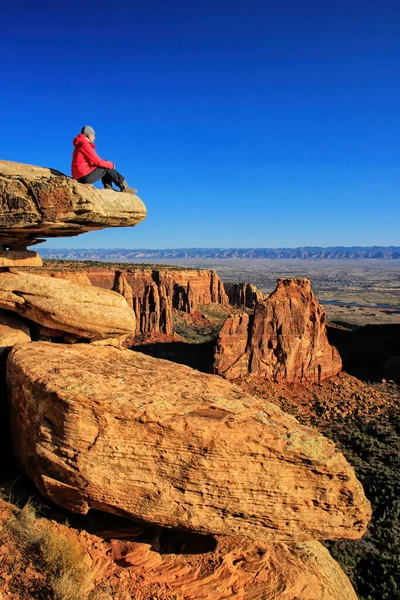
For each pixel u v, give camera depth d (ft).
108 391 37.63
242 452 36.04
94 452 35.37
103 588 34.47
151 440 35.55
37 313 50.11
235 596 38.27
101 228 49.44
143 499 35.53
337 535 38.17
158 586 36.68
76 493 35.78
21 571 32.24
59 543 35.37
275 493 36.68
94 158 45.42
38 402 38.34
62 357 45.75
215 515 36.17
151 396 37.96
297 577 42.73
